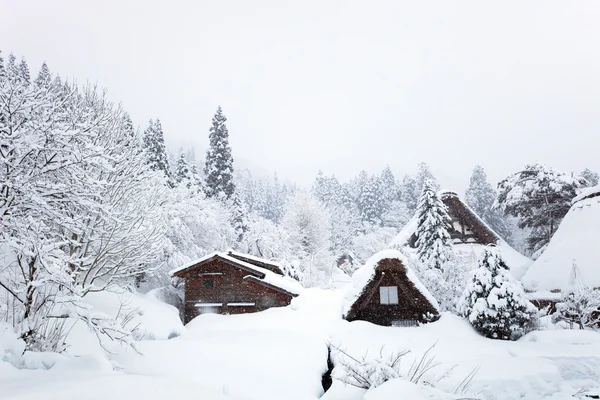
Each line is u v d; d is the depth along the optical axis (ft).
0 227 20.68
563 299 62.64
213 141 168.76
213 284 70.49
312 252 129.59
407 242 100.27
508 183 126.72
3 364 17.02
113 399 14.11
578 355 40.37
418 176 256.73
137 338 38.86
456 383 31.04
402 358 37.22
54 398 13.47
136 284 75.41
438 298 72.02
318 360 36.40
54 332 23.09
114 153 37.22
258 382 26.37
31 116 22.62
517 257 99.14
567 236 81.76
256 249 122.42
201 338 44.11
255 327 55.62
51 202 24.22
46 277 20.83
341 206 225.56
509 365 35.47
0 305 23.18
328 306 65.16
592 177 212.43
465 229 106.83
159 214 42.60
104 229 33.24
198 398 16.02
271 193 321.11
